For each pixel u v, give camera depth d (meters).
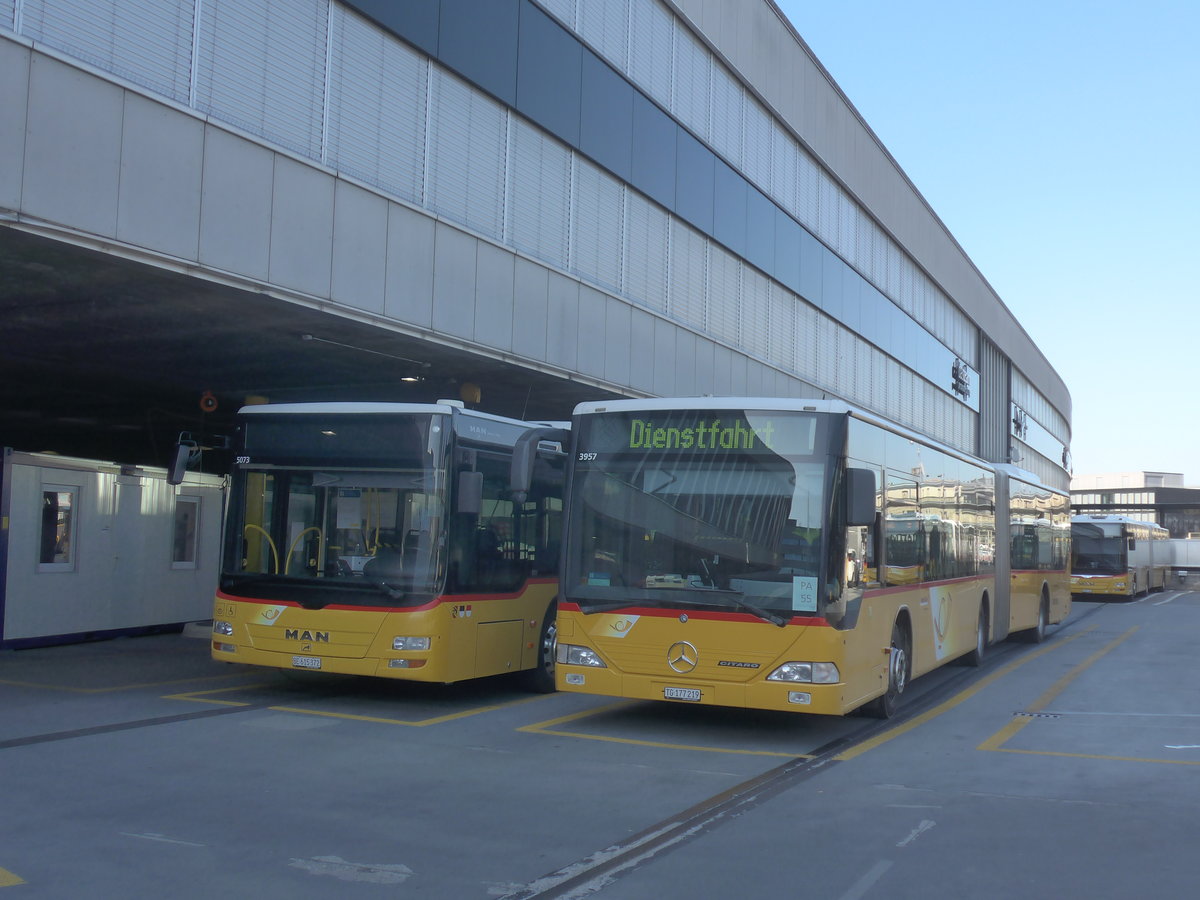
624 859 6.20
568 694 12.91
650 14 20.73
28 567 15.71
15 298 12.79
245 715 10.87
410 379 18.75
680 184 21.75
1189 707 12.55
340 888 5.60
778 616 9.55
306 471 11.67
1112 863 6.18
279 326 14.16
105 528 16.97
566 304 17.95
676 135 21.61
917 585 12.43
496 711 11.55
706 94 22.88
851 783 8.30
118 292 12.38
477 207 15.95
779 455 9.89
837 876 5.91
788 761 9.16
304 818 6.95
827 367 29.47
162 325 14.28
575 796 7.72
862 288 32.38
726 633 9.66
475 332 15.75
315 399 21.36
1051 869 6.06
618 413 10.46
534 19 17.19
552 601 13.16
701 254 22.64
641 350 20.23
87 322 14.17
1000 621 17.73
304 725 10.38
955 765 9.05
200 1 11.70
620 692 9.98
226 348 15.97
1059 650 19.73
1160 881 5.85
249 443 11.95
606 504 10.32
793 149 27.38
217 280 11.83
